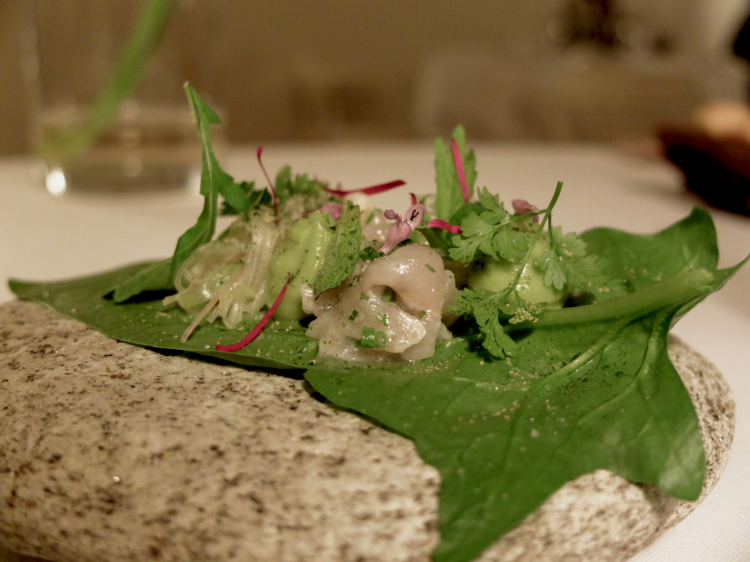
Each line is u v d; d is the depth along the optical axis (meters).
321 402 0.17
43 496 0.15
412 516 0.14
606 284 0.20
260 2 0.96
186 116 0.44
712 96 0.84
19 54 0.74
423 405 0.16
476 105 0.87
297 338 0.19
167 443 0.15
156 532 0.14
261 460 0.15
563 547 0.15
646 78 0.85
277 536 0.14
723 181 0.44
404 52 1.06
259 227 0.20
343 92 1.01
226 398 0.17
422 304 0.18
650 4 1.02
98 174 0.45
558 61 0.90
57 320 0.21
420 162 0.56
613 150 0.69
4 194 0.46
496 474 0.15
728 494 0.19
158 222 0.40
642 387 0.17
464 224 0.18
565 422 0.16
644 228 0.39
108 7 0.39
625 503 0.15
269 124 0.99
